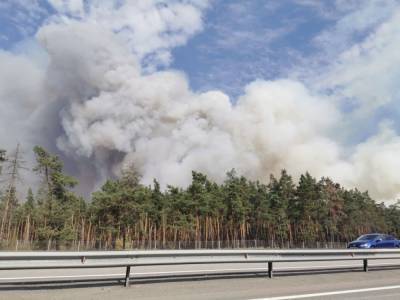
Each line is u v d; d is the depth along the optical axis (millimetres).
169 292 10008
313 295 9859
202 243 62656
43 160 54156
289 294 9953
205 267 16516
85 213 73375
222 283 11727
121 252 10844
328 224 85438
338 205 90750
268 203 83250
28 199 67625
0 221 58156
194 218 72625
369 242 30125
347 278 13703
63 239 54344
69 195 56688
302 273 14648
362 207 100875
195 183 76625
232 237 82750
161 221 74312
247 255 13039
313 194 82062
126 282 10922
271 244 76562
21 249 45000
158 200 75562
